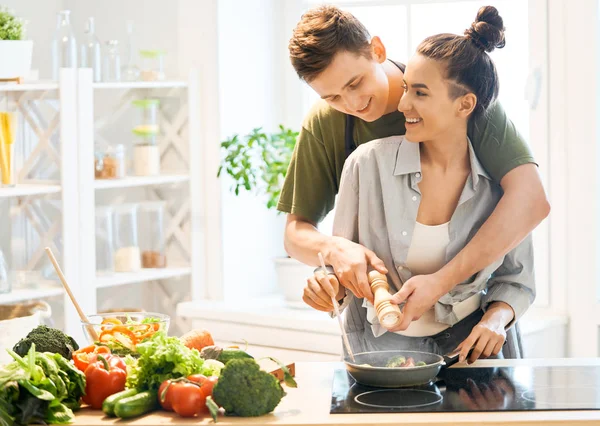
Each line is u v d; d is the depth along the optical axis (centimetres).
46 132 316
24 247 316
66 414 156
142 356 162
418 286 184
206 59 347
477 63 183
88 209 319
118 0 368
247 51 358
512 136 192
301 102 372
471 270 187
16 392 153
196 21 347
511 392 166
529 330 304
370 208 195
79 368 169
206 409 158
